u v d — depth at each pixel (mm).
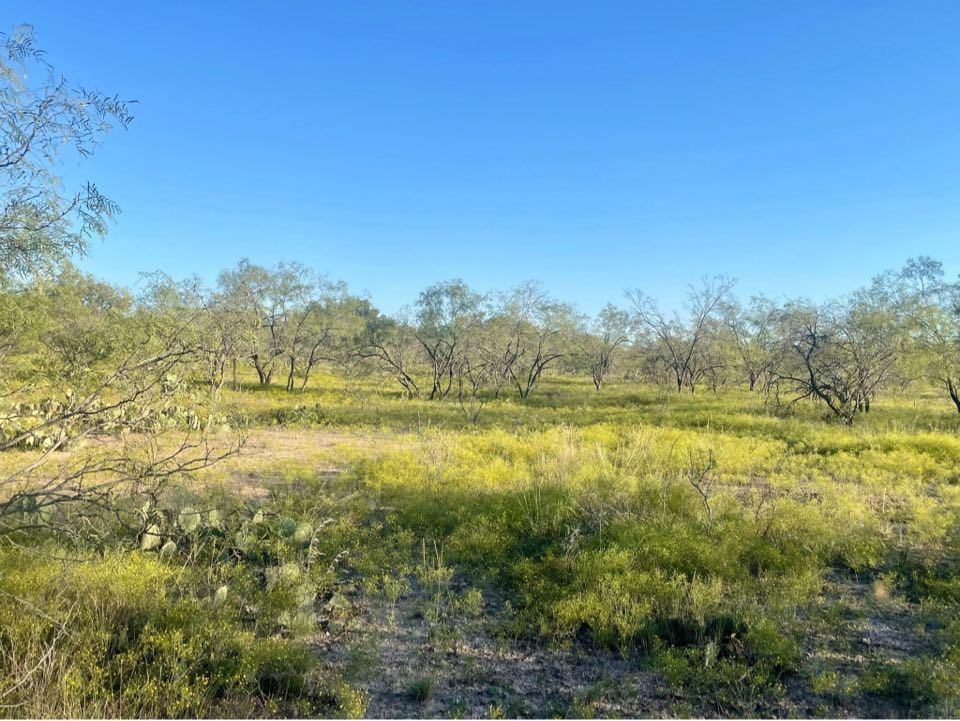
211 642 3863
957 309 18625
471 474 9125
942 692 3658
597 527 6383
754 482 9523
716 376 33094
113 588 4215
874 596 5230
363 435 14195
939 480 9602
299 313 26859
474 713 3525
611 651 4312
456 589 5324
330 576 5309
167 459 5406
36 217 4188
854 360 19922
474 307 26422
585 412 20219
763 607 4824
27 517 4926
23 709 2986
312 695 3641
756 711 3584
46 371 7465
